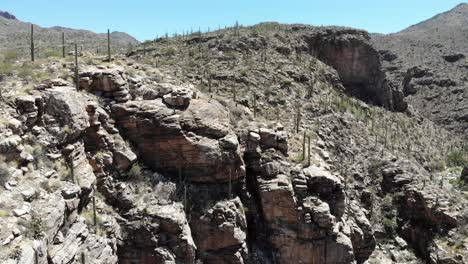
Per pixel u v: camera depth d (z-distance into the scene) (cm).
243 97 5959
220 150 4175
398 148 7138
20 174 2869
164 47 7981
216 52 7625
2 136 2883
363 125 7231
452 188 6166
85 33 16875
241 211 4222
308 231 4262
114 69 4169
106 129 3853
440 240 5028
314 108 6688
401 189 5800
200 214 4016
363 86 9125
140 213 3659
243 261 4056
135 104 4050
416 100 13100
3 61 4097
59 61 4069
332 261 4297
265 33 8731
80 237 3048
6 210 2595
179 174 4094
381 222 5506
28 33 13988
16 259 2383
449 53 16012
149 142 4053
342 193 4588
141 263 3553
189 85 5009
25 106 3177
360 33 9394
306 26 9550
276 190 4300
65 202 2995
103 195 3634
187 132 4116
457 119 11338
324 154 5297
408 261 5062
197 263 3881
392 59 16450
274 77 7000
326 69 8350
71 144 3381
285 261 4306
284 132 5016
